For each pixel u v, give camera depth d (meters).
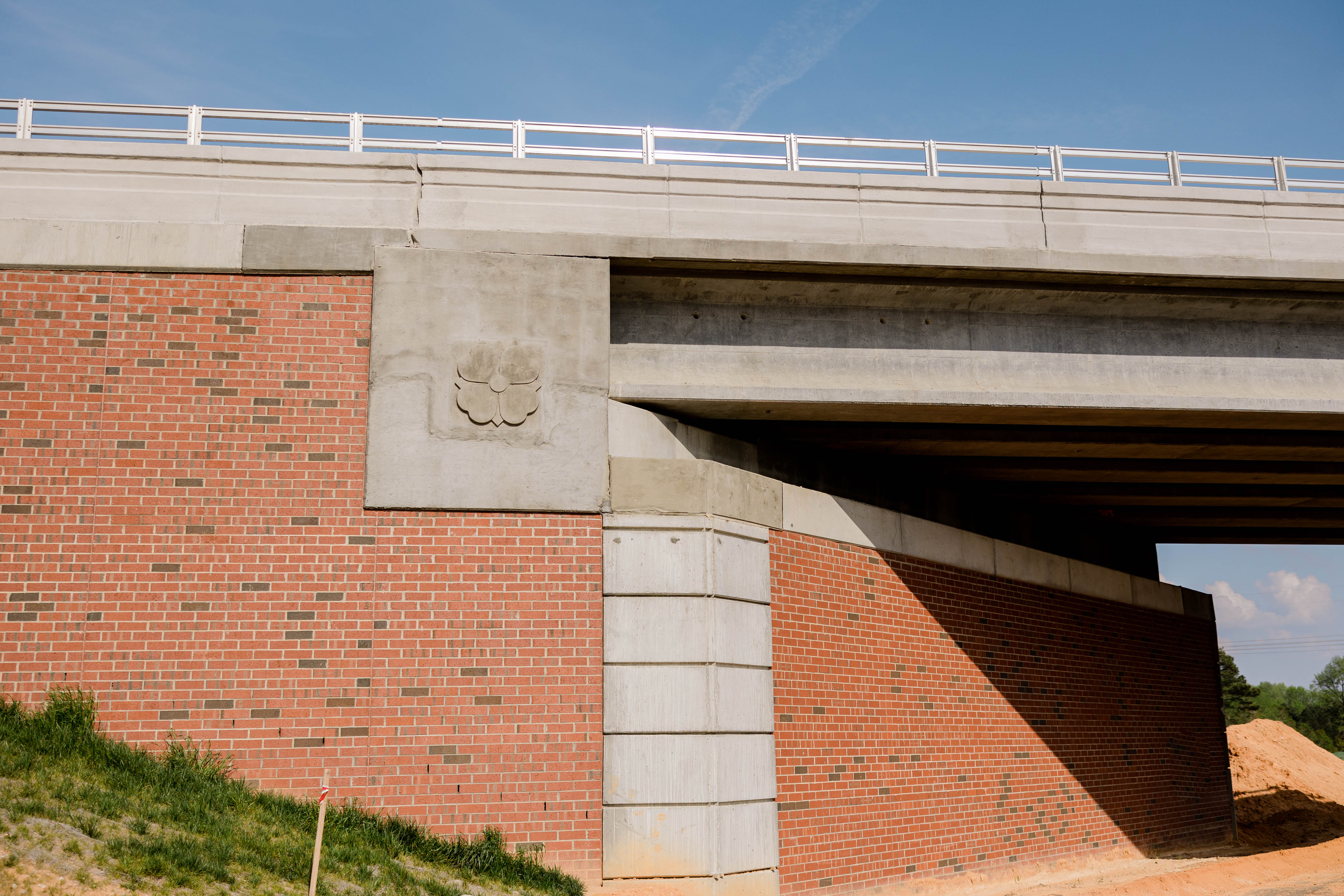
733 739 11.28
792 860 11.70
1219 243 14.31
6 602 10.58
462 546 11.24
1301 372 14.70
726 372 13.26
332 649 10.83
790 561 12.74
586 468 11.66
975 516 17.41
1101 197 14.19
